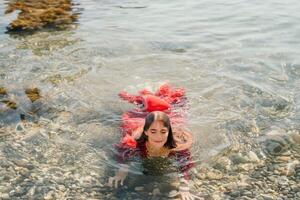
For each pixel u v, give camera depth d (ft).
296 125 19.17
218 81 23.18
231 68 24.84
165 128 15.72
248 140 18.19
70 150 17.52
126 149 17.03
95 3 39.75
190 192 15.17
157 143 15.94
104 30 31.76
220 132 18.65
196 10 37.45
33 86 22.66
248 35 30.53
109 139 18.15
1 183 15.57
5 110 20.39
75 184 15.60
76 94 21.79
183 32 31.53
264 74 23.98
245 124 19.27
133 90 22.18
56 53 26.96
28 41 29.04
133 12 36.94
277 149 17.62
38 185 15.52
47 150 17.53
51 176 15.99
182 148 16.89
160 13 36.55
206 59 26.25
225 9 37.60
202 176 16.02
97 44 28.63
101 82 23.08
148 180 15.69
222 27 32.53
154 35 30.76
